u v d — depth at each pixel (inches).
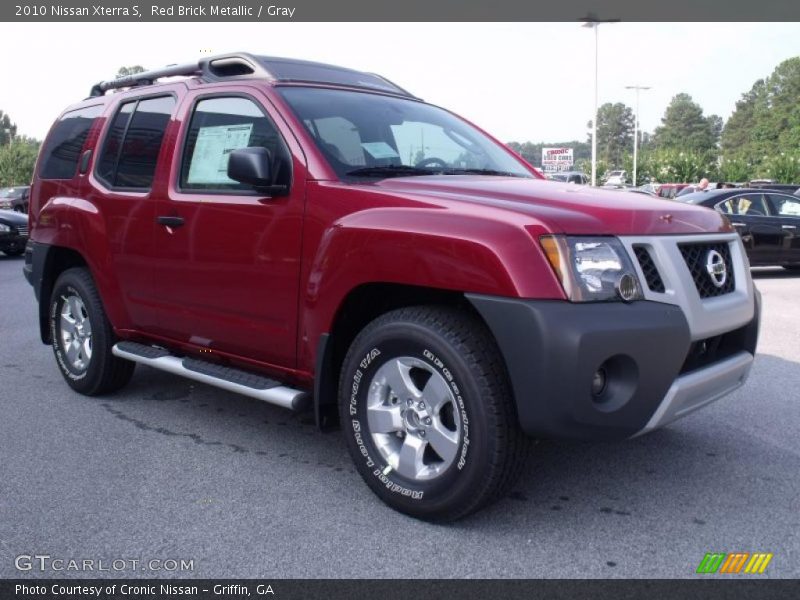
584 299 110.2
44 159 215.2
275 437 167.6
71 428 173.5
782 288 430.9
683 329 116.0
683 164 1978.3
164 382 214.4
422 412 122.3
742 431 170.2
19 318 327.3
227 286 150.3
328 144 142.9
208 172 157.3
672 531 121.8
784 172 1780.3
